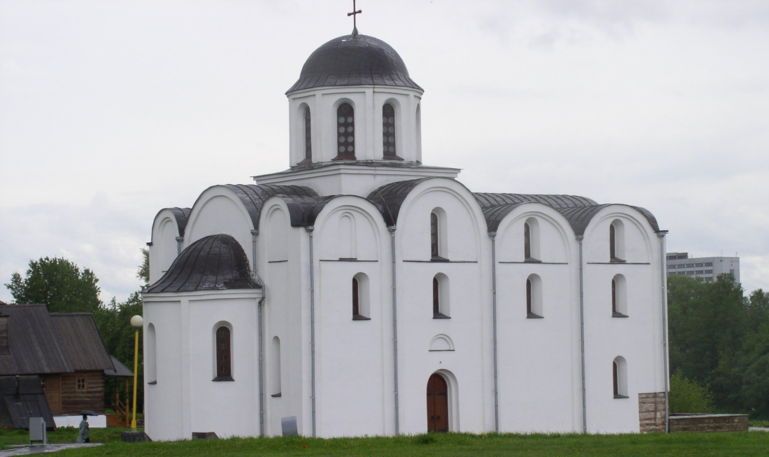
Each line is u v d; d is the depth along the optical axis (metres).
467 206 86.50
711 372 170.25
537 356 89.12
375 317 82.56
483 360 86.75
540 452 64.56
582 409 90.62
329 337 80.88
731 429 96.69
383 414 82.50
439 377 85.75
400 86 88.25
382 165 86.88
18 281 142.25
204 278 82.25
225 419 81.38
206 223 88.00
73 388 103.69
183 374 81.19
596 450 65.44
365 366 82.06
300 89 89.06
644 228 94.31
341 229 81.81
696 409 133.38
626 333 93.12
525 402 88.44
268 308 82.75
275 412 82.00
